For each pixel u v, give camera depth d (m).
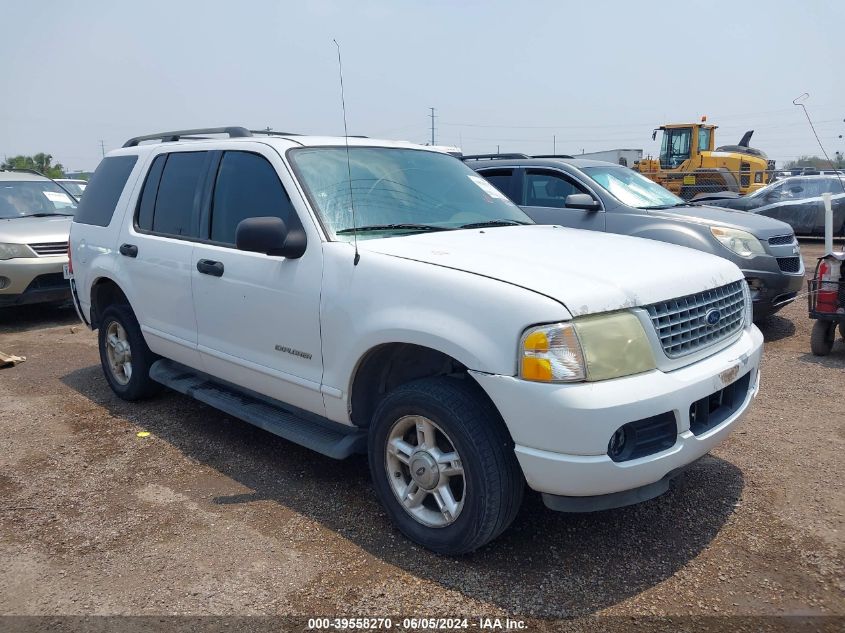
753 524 3.49
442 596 2.96
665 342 3.04
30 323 8.94
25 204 9.95
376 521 3.61
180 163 4.84
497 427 3.00
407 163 4.45
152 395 5.59
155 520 3.67
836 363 6.24
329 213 3.78
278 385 3.93
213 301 4.27
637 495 2.98
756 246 6.93
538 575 3.10
